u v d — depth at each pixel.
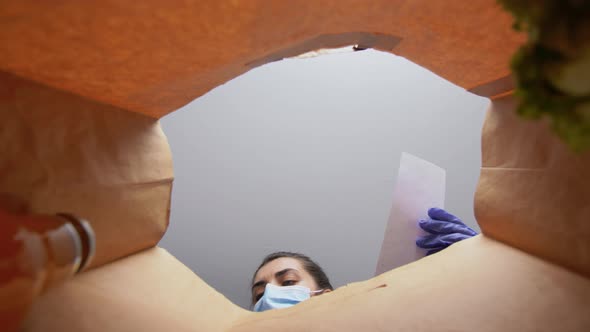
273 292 1.29
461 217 1.76
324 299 0.63
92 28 0.38
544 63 0.20
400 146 1.80
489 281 0.51
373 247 1.79
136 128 0.60
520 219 0.55
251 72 1.77
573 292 0.44
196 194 1.77
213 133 1.78
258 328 0.57
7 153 0.38
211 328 0.58
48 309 0.40
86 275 0.49
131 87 0.52
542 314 0.43
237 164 1.79
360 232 1.80
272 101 1.79
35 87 0.43
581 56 0.18
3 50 0.37
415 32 0.51
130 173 0.56
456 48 0.54
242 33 0.45
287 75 1.78
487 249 0.62
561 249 0.49
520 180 0.56
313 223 1.81
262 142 1.80
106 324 0.43
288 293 1.29
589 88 0.19
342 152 1.81
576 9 0.19
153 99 0.57
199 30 0.43
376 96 1.80
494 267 0.54
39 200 0.40
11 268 0.25
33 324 0.37
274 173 1.80
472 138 1.78
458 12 0.46
